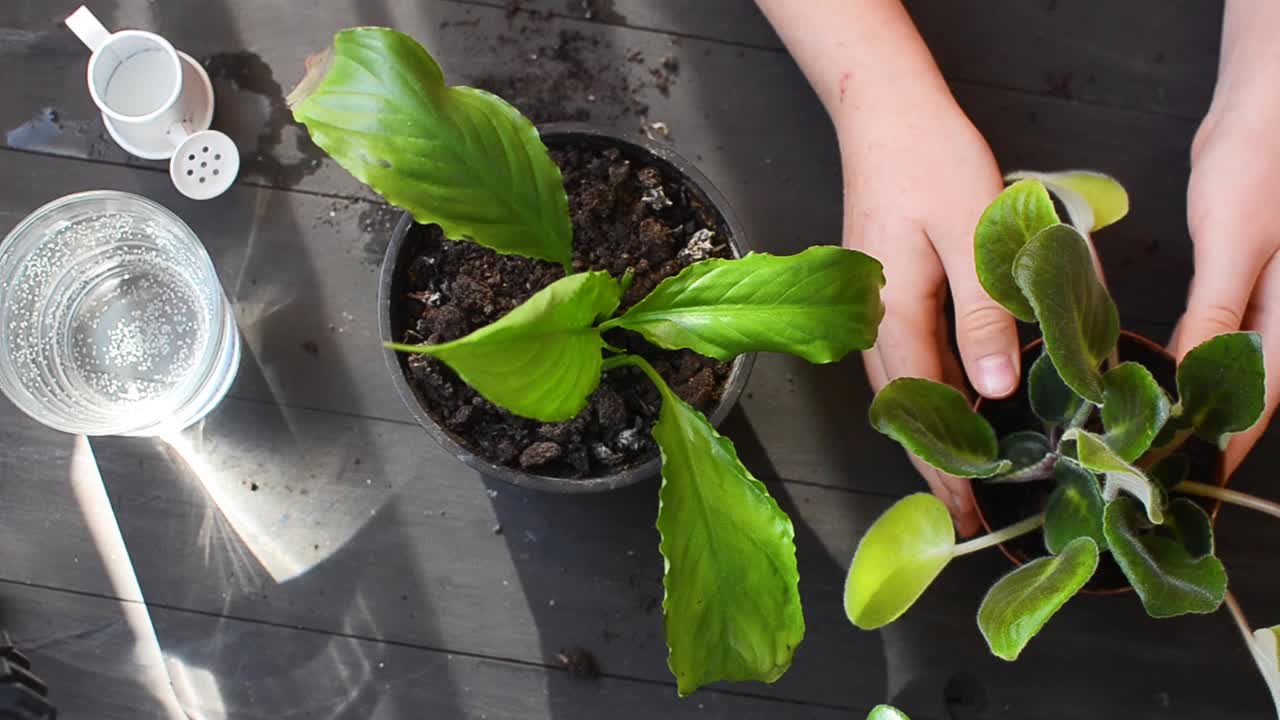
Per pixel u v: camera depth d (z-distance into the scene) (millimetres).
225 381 559
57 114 575
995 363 477
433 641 557
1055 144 585
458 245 511
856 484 566
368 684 556
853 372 570
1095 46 590
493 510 563
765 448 567
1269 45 531
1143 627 560
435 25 583
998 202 416
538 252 455
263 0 583
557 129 502
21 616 554
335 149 420
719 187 580
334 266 573
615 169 512
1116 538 401
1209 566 413
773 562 428
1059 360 393
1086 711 556
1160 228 581
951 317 560
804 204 580
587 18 585
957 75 588
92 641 555
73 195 536
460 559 561
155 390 554
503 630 558
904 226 519
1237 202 507
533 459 499
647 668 558
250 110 578
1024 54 589
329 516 562
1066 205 466
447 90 433
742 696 557
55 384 547
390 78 421
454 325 504
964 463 440
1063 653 559
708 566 426
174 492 562
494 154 438
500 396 379
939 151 522
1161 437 439
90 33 554
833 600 562
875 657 559
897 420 436
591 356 422
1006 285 421
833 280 421
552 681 556
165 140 568
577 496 563
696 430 442
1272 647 418
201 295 554
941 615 561
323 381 567
